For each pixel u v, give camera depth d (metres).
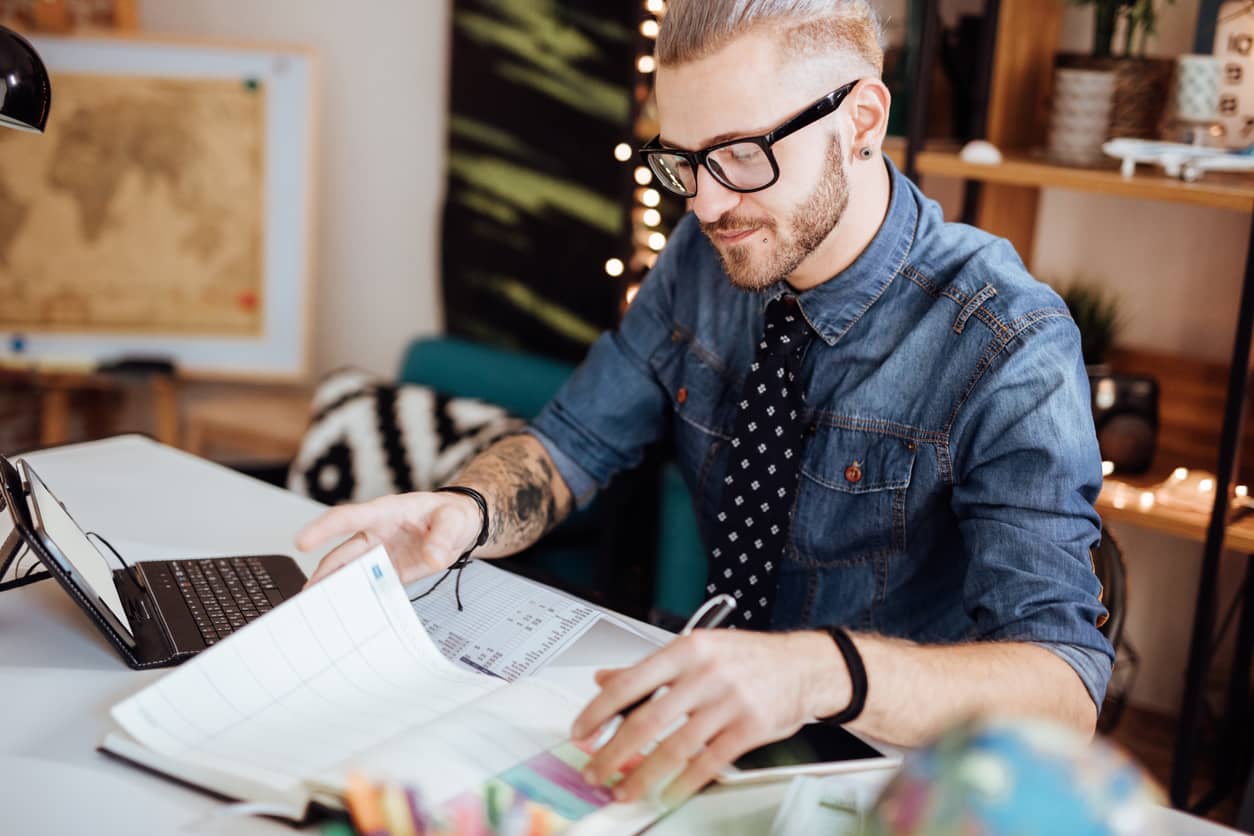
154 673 1.16
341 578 1.12
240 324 3.00
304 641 1.08
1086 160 1.92
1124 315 2.23
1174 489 1.94
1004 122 2.11
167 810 0.94
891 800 0.72
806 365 1.40
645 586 2.43
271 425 2.74
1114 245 2.23
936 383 1.31
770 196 1.22
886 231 1.34
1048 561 1.16
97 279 2.95
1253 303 1.72
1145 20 1.92
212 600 1.28
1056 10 2.15
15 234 2.91
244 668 1.05
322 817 0.92
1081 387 1.24
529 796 0.92
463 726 0.99
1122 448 1.97
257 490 1.64
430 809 0.89
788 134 1.20
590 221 2.61
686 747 0.92
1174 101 1.93
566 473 1.54
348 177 3.06
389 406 2.47
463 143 2.80
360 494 2.41
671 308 1.56
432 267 3.02
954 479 1.30
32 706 1.08
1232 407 1.76
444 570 1.37
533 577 1.42
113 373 2.94
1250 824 1.89
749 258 1.26
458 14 2.74
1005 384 1.24
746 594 1.44
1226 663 2.21
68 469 1.66
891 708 0.99
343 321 3.17
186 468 1.70
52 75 2.84
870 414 1.35
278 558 1.41
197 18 3.11
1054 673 1.06
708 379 1.51
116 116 2.88
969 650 1.07
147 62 2.86
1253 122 1.90
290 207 2.94
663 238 2.32
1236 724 2.08
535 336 2.76
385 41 2.95
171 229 2.94
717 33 1.17
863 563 1.40
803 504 1.41
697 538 2.23
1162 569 2.27
